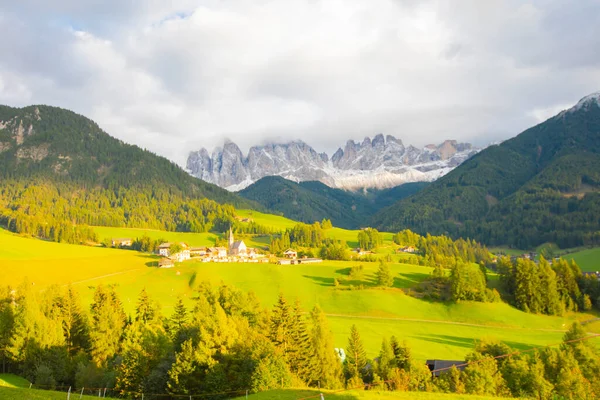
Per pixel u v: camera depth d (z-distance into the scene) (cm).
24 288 9981
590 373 7744
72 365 8006
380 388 7356
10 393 4984
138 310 9988
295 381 6900
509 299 17162
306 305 16000
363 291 17138
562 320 15425
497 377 7281
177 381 6475
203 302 9731
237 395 6359
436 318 15275
